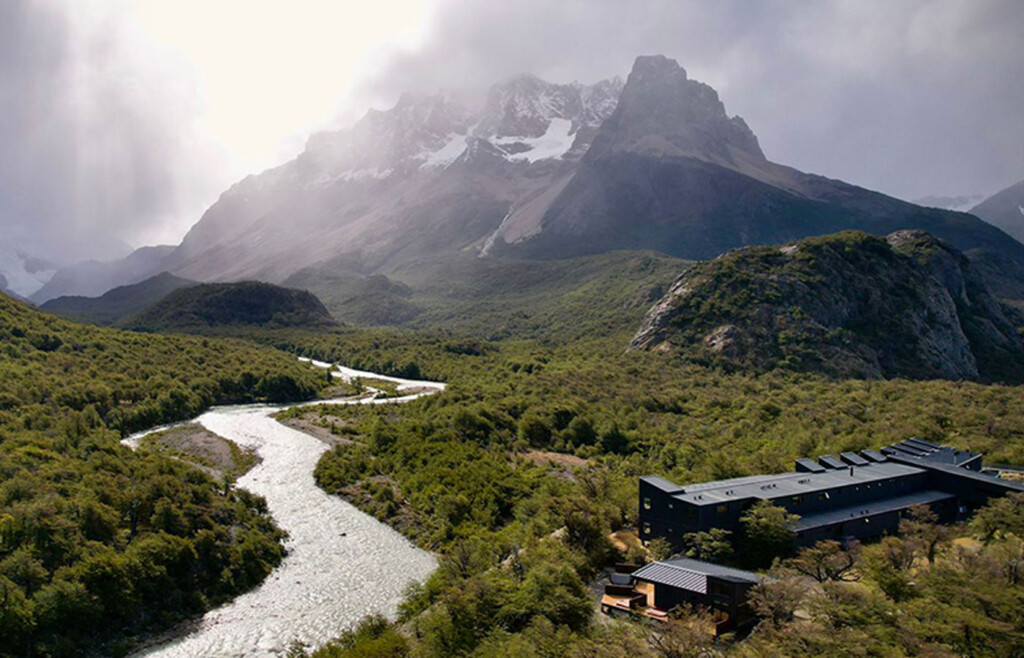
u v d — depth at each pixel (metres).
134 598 70.00
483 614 60.84
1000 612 46.94
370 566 86.62
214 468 124.69
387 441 138.62
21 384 138.25
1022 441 108.75
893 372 189.25
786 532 67.44
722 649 50.25
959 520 82.75
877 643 43.97
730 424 143.00
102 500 82.62
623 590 62.84
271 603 76.12
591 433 144.88
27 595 64.88
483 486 109.38
